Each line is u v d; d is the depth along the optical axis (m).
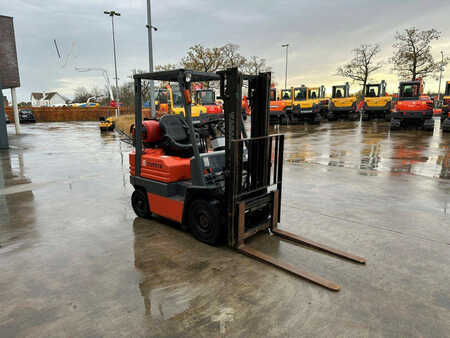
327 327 2.44
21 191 6.71
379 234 4.23
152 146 4.83
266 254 3.69
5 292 2.97
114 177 8.02
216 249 3.82
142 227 4.58
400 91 18.06
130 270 3.34
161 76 3.96
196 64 27.45
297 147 12.35
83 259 3.61
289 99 27.12
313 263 3.48
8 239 4.21
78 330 2.43
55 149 13.52
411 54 30.11
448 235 4.18
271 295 2.87
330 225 4.54
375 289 2.97
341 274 3.24
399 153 10.50
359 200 5.68
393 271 3.30
